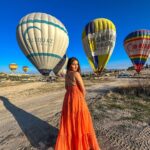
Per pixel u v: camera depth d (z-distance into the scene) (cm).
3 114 952
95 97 1327
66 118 466
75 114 462
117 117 799
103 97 1276
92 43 3816
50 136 627
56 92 1827
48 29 3622
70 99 467
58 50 3744
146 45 4284
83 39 3962
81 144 459
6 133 675
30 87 2433
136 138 588
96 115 829
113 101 1141
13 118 867
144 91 1399
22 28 3609
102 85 2520
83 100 472
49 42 3612
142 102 1117
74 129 461
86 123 467
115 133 627
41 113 940
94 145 472
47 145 563
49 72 3788
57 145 459
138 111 903
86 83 3036
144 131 643
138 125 700
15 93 1794
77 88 471
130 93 1397
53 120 799
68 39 3981
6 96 1595
